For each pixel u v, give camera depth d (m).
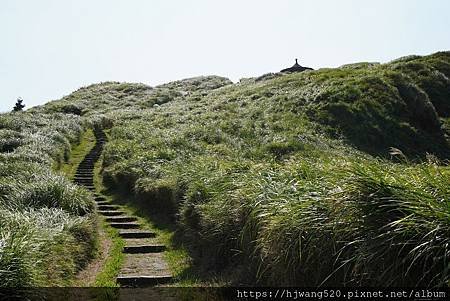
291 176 7.63
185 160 15.55
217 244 7.95
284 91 31.05
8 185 11.66
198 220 9.23
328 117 24.42
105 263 8.88
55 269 6.95
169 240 10.30
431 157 6.05
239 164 10.82
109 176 18.17
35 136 23.62
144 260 8.93
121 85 57.84
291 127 22.80
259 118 25.20
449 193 4.50
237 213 7.62
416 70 32.59
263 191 7.14
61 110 42.38
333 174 6.05
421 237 4.20
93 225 10.67
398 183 4.86
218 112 28.28
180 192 11.16
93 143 28.69
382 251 4.39
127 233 10.91
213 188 9.70
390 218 4.58
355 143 21.98
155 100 46.84
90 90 55.66
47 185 11.35
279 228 5.77
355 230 4.79
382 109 25.58
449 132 25.58
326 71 35.50
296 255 5.36
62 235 8.17
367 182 5.00
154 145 19.92
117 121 32.34
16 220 7.73
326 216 5.32
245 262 7.02
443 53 37.03
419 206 4.41
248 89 35.62
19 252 6.03
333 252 5.02
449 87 30.75
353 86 28.05
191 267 8.17
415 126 24.98
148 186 13.88
